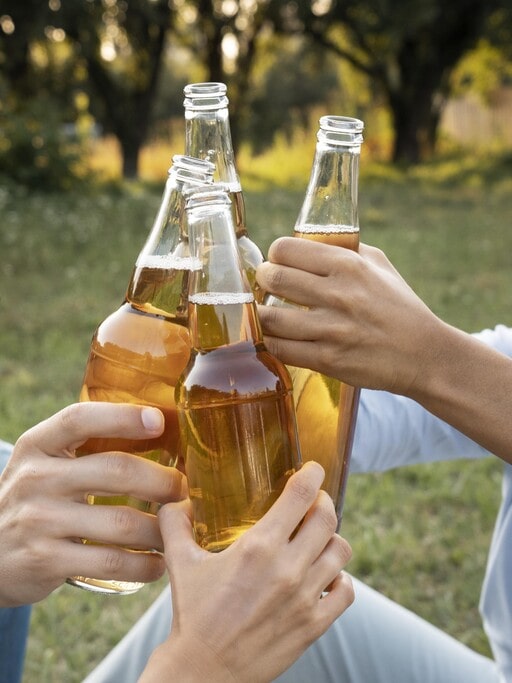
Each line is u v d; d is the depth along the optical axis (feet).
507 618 4.51
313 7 61.62
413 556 9.82
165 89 96.27
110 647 8.39
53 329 17.88
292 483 2.66
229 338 2.73
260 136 77.25
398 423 4.48
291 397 2.85
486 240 29.55
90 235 28.07
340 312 2.93
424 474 11.71
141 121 61.62
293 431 2.84
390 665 4.59
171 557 2.73
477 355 3.08
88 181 39.14
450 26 66.28
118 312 3.02
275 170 65.82
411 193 47.14
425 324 2.99
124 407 2.72
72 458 2.79
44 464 2.77
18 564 2.81
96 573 2.85
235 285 2.74
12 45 49.90
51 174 37.45
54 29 51.37
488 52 74.74
